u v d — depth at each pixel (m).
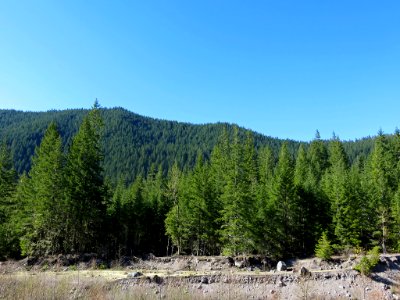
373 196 54.66
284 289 34.59
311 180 64.75
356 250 48.38
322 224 55.56
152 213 66.88
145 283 33.53
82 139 51.78
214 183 63.09
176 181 69.81
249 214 49.09
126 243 61.75
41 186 49.03
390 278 37.84
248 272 40.06
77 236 50.97
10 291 26.42
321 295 33.94
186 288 33.66
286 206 54.44
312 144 100.19
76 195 49.16
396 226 51.81
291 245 54.06
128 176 170.62
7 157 58.66
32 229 49.06
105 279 33.53
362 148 166.50
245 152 69.69
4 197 55.78
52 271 41.31
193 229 56.44
